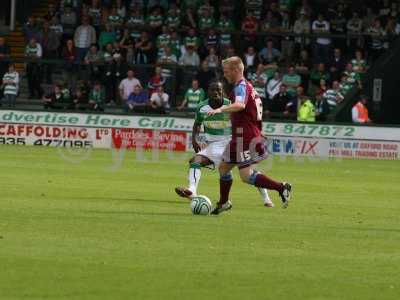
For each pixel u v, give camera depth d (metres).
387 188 56.03
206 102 42.69
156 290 25.28
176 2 96.62
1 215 37.22
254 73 88.06
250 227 36.03
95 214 38.44
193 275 27.08
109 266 27.91
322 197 49.41
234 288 25.73
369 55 93.44
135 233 33.59
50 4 102.00
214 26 94.88
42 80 91.25
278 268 28.41
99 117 81.00
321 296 25.19
